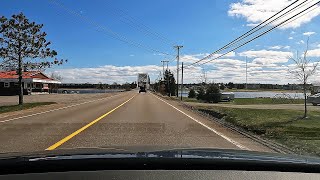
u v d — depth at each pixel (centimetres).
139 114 2458
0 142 1204
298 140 1305
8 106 3231
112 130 1547
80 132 1474
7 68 3406
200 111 2961
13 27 3281
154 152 361
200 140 1274
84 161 317
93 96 6500
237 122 1975
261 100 5488
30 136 1352
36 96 6259
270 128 1653
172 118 2186
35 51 3394
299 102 4741
